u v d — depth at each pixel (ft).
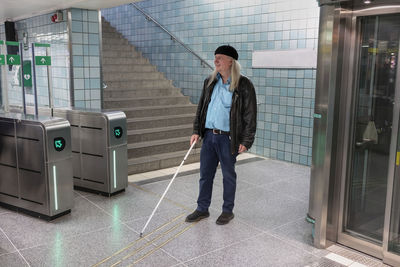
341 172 10.15
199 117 11.79
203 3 22.68
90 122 14.02
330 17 9.33
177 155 19.19
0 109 16.58
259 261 9.46
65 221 11.80
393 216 9.12
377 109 9.45
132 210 12.76
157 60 25.98
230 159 11.31
